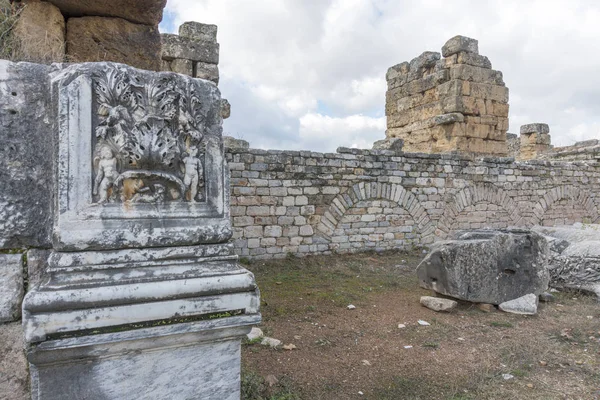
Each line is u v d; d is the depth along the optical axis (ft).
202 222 5.82
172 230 5.55
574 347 13.05
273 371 11.08
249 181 27.04
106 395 5.11
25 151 5.24
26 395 5.41
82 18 9.95
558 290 20.15
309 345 13.12
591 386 10.43
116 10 10.06
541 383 10.61
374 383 10.66
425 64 40.98
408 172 32.24
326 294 19.54
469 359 12.19
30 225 5.31
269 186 27.61
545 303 18.25
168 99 5.61
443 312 16.78
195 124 5.84
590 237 25.20
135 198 5.35
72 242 4.96
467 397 9.86
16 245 5.29
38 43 8.57
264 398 9.50
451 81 37.65
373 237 31.12
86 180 5.09
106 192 5.19
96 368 5.04
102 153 5.18
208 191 5.92
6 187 5.17
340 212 29.84
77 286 4.85
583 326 15.01
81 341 4.71
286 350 12.60
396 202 31.91
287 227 28.22
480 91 38.19
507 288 17.33
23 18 8.81
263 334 13.85
